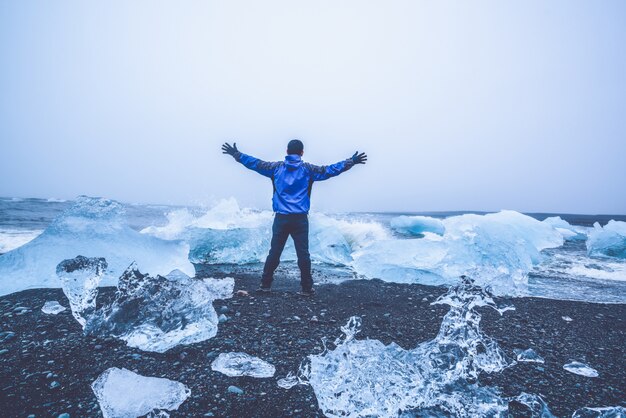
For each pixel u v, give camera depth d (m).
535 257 5.95
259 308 3.01
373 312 3.05
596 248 7.32
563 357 2.26
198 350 2.15
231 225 5.88
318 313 2.96
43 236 3.63
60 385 1.71
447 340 2.24
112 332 2.28
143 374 1.84
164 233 5.51
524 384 1.88
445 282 4.27
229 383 1.79
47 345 2.14
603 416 1.54
